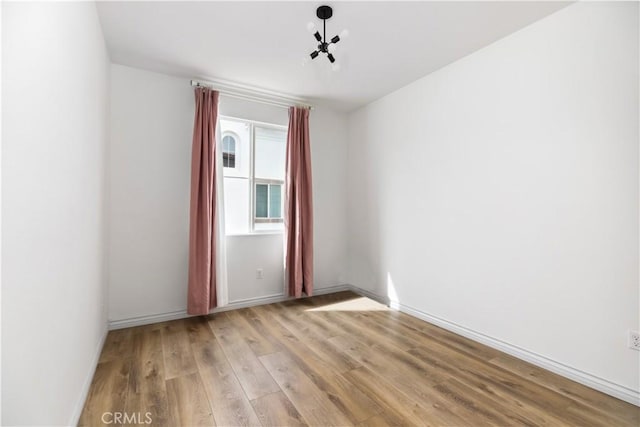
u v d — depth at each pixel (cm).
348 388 193
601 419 165
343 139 435
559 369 210
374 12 211
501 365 223
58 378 132
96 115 212
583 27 198
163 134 309
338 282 432
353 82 331
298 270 371
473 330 268
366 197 402
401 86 342
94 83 204
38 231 110
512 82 238
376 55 272
